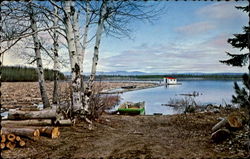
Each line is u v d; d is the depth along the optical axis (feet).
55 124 22.40
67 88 29.55
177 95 128.88
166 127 29.12
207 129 25.02
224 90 162.61
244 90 18.75
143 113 53.42
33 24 31.50
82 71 27.73
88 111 26.89
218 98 104.01
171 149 16.92
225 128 19.03
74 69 25.30
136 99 106.73
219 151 15.81
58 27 24.11
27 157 14.48
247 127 18.26
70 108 26.04
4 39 21.17
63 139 19.02
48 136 19.11
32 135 17.47
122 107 52.60
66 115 25.08
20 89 129.80
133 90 175.32
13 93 104.63
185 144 18.72
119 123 31.32
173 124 31.09
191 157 14.58
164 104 88.53
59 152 15.84
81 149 16.72
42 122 21.26
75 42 27.30
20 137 17.79
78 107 25.61
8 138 15.74
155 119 36.09
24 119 21.12
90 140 19.43
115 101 80.74
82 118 26.30
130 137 21.70
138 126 29.84
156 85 259.19
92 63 28.19
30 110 22.56
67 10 24.38
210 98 104.68
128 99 105.60
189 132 24.54
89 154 15.49
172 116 39.19
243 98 18.97
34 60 35.04
